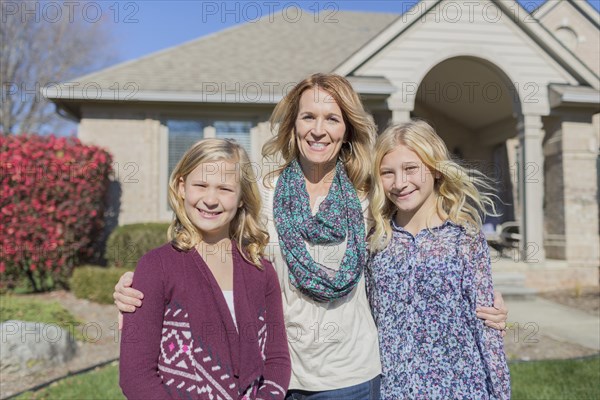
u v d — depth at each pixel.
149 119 9.73
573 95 8.92
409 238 2.27
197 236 1.92
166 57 10.74
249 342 1.85
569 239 9.48
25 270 8.38
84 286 7.92
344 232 2.22
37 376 4.85
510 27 9.23
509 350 5.55
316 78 2.36
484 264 2.16
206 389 1.73
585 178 9.56
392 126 2.38
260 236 2.07
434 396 2.06
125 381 1.66
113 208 9.58
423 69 9.09
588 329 6.46
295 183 2.34
